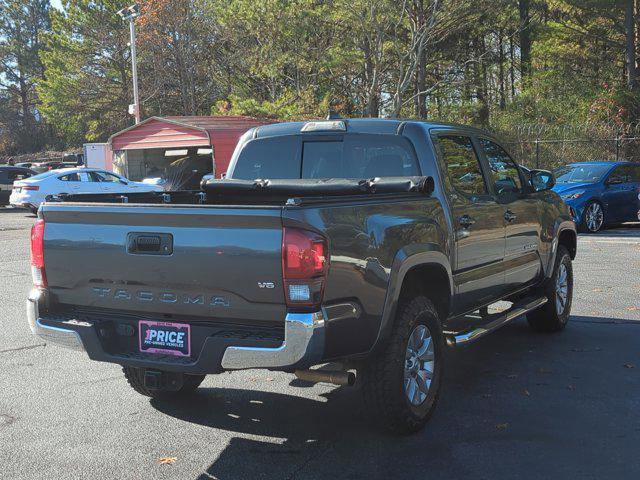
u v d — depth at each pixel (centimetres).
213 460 407
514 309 592
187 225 383
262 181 516
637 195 1642
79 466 400
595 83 3669
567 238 730
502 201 568
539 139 2781
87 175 2266
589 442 424
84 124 5903
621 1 3225
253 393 534
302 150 553
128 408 500
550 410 481
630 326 719
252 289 368
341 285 376
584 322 741
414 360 443
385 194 443
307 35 3069
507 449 416
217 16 3756
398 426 430
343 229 380
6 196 2695
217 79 4497
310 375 405
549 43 3841
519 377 557
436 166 496
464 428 451
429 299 469
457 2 2823
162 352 401
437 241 466
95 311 427
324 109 2897
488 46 4103
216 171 2512
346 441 434
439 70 3909
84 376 577
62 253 425
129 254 401
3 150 7612
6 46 7462
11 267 1183
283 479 380
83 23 5197
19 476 387
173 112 5322
